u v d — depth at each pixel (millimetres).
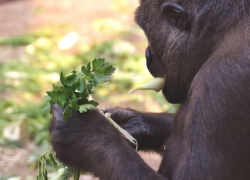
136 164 6871
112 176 6859
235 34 6953
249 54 6656
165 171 7160
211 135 6605
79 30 20891
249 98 6602
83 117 7117
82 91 6961
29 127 13602
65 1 24109
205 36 7238
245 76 6605
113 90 16438
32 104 14781
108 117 7559
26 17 22438
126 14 22672
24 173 11734
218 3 7117
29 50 18953
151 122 8836
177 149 7066
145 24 7863
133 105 15445
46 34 20359
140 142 8852
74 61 18094
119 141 7059
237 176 6723
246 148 6668
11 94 15672
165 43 7676
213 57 6926
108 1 24125
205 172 6570
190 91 7031
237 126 6605
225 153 6617
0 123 13695
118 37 20297
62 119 7117
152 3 7719
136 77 17016
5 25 21625
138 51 19188
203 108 6672
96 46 19234
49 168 10336
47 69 17500
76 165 7160
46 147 12586
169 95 8086
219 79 6668
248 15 6973
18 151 12742
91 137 7027
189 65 7531
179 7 7344
